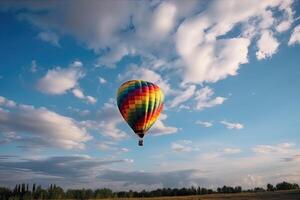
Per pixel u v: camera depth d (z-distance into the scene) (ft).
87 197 481.05
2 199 453.58
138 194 521.65
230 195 412.16
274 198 331.98
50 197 471.21
